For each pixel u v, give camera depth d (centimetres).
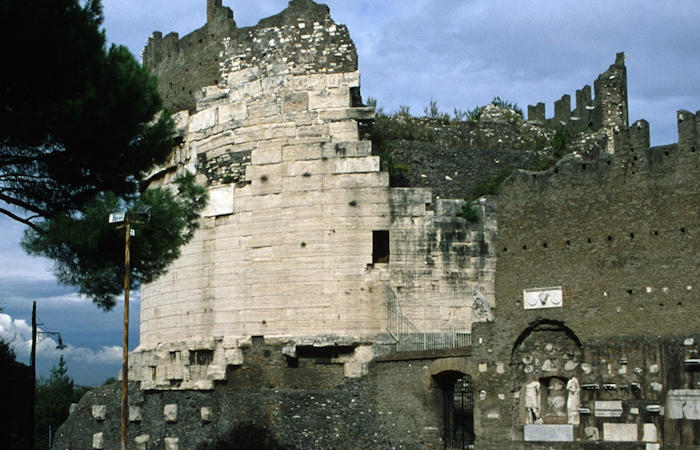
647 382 3450
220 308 4641
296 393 4322
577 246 3794
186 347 4691
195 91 5109
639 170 3688
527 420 3766
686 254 3525
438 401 4022
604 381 3544
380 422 4141
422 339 4328
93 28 3388
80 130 3231
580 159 3872
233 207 4681
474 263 4469
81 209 3391
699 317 3453
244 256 4616
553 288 3812
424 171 5369
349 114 4606
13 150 3303
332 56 4700
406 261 4434
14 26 3067
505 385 3812
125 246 3275
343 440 4184
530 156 5569
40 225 3306
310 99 4669
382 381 4191
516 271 3925
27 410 4928
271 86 4750
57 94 3238
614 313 3653
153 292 5025
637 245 3647
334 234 4481
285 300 4497
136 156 3516
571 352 3775
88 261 3319
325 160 4553
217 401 4519
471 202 4538
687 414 3322
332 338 4341
